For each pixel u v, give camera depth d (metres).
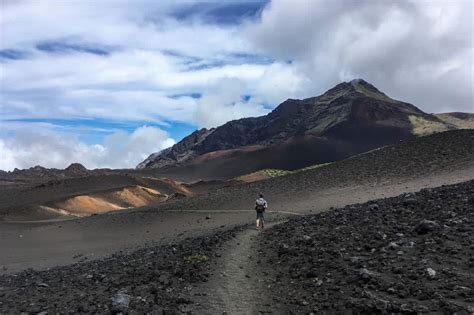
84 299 13.98
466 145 54.31
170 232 45.97
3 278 24.88
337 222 21.25
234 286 13.18
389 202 25.47
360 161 64.88
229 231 30.03
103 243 46.09
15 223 90.38
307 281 12.23
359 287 10.66
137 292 13.66
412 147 61.81
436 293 9.23
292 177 69.56
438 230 13.87
